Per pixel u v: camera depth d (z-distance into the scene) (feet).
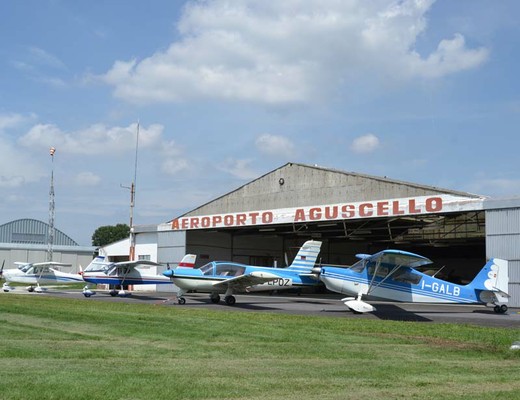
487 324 52.54
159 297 95.86
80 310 57.31
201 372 24.41
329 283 66.13
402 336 41.29
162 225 132.26
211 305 75.61
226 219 119.44
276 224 111.24
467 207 84.43
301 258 85.25
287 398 19.76
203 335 38.81
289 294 126.41
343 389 21.63
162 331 40.52
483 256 163.63
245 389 21.03
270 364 27.40
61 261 205.16
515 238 78.64
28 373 22.89
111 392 19.67
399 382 23.43
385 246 162.61
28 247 199.41
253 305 78.13
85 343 33.47
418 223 113.70
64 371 23.61
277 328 44.45
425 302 66.39
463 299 67.21
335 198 102.32
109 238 352.90
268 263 146.51
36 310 55.31
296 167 109.70
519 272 77.77
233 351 31.63
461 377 25.03
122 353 29.73
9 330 38.88
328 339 38.55
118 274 97.81
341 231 122.11
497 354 33.09
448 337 40.91
